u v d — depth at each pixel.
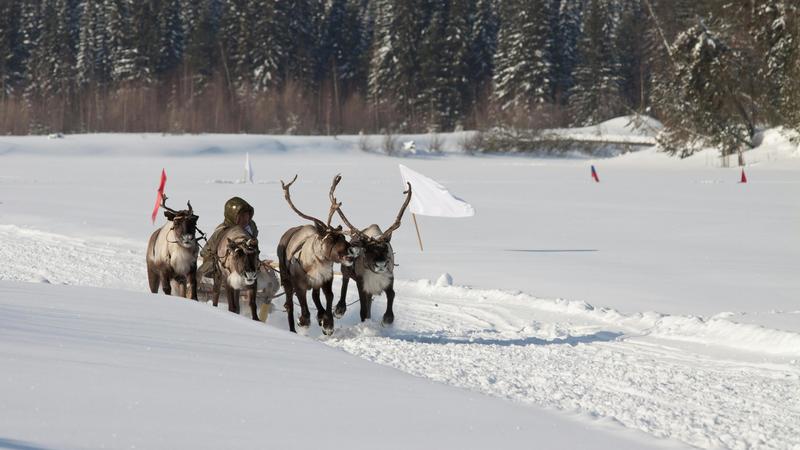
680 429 26.12
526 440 20.27
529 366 35.69
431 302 54.69
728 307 50.94
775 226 99.81
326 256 43.44
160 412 18.64
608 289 58.16
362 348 39.28
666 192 160.38
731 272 65.38
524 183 191.62
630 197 148.50
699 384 32.44
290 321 46.38
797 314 45.22
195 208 121.12
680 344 40.66
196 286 47.56
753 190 163.12
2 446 14.71
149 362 23.44
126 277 63.97
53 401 18.31
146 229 94.56
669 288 58.28
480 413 22.50
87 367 21.75
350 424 19.80
